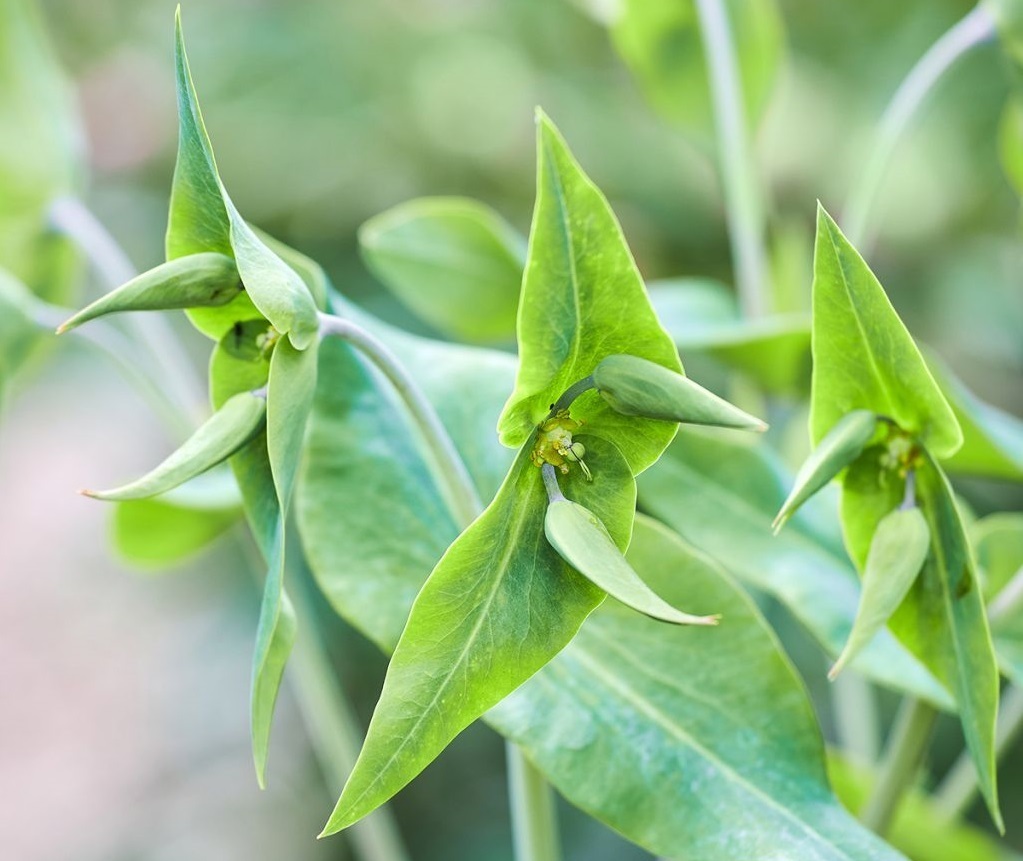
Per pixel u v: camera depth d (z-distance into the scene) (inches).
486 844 48.5
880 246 48.5
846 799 19.0
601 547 14.3
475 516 15.7
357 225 50.7
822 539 17.9
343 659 47.5
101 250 19.8
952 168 47.3
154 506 20.1
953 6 48.4
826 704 43.3
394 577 16.4
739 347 18.9
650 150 49.6
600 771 15.9
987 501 44.6
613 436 14.7
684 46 23.6
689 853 15.7
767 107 23.6
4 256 20.2
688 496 18.0
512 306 21.2
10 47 19.7
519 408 14.5
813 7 50.0
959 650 15.4
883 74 48.4
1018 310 47.8
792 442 23.8
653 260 49.5
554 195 13.9
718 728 16.1
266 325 15.2
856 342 15.0
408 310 46.1
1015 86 19.8
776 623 43.2
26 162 19.8
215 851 49.8
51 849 49.4
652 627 16.3
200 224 14.8
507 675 14.5
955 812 19.9
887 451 15.4
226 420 14.6
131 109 50.6
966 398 18.6
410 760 14.4
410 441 16.7
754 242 21.3
